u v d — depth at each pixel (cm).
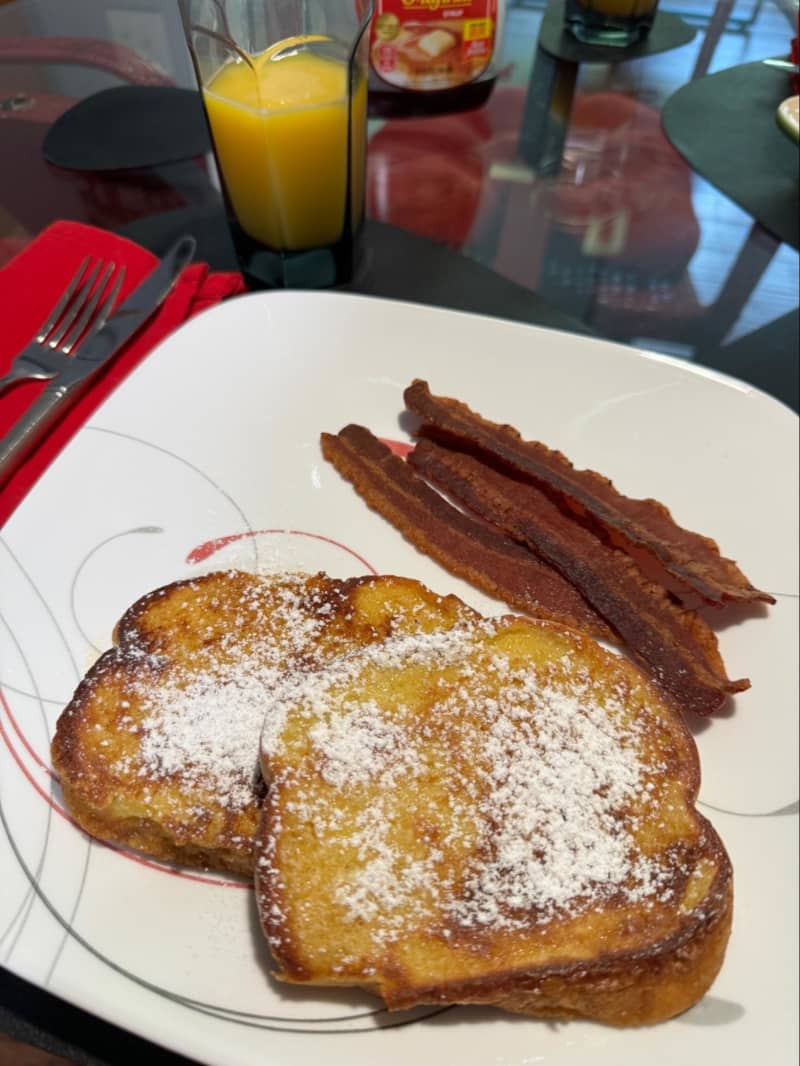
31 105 51
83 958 21
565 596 29
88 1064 21
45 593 27
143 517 30
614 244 47
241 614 26
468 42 51
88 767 22
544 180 51
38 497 29
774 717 26
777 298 45
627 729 24
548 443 33
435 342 35
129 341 36
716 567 28
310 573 29
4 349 35
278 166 36
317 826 21
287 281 41
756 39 58
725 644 28
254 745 23
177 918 22
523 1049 20
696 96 51
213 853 22
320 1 35
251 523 30
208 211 46
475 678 24
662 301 44
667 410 33
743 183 46
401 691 23
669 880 21
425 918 20
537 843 21
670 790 23
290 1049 20
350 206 39
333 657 25
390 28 49
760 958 22
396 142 53
